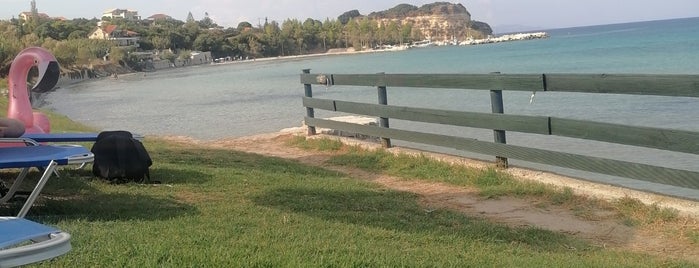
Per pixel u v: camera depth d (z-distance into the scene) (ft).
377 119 40.65
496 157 26.89
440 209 21.71
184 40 531.50
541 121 24.07
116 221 16.60
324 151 35.50
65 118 78.89
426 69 201.16
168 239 14.49
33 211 17.54
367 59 374.63
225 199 21.09
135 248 13.46
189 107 98.89
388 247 15.44
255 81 181.57
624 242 18.10
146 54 451.12
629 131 21.02
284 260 13.12
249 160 32.35
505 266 14.30
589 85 22.15
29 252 7.45
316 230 16.97
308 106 39.65
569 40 453.17
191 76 269.44
